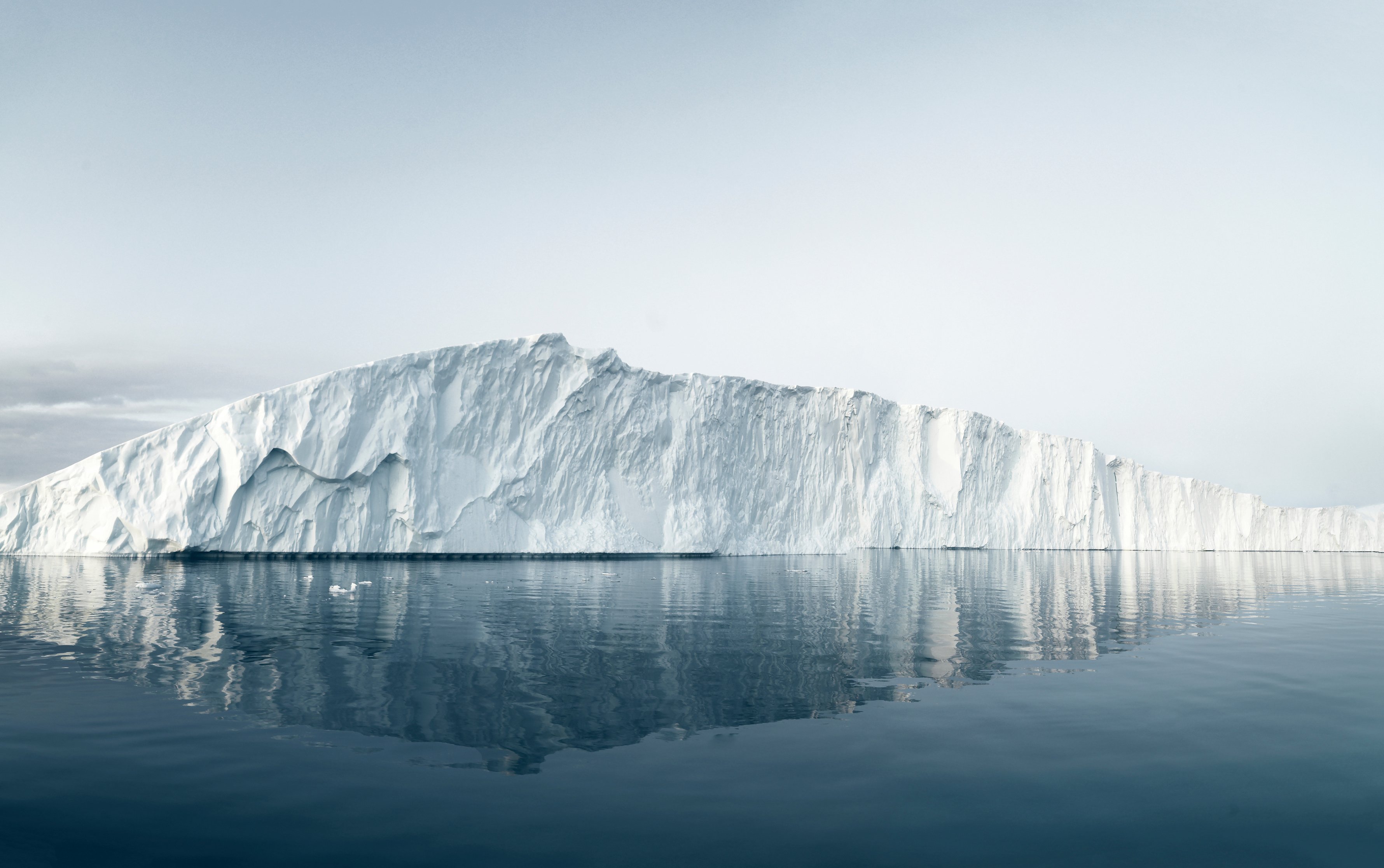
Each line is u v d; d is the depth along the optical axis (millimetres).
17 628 14039
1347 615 18875
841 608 18859
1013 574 33875
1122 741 7973
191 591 20500
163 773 6848
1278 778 7016
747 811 6223
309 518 34156
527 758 7340
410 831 5797
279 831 5785
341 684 9883
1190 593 25484
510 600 19625
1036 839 5793
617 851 5523
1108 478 68375
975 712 8977
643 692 9711
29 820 5898
